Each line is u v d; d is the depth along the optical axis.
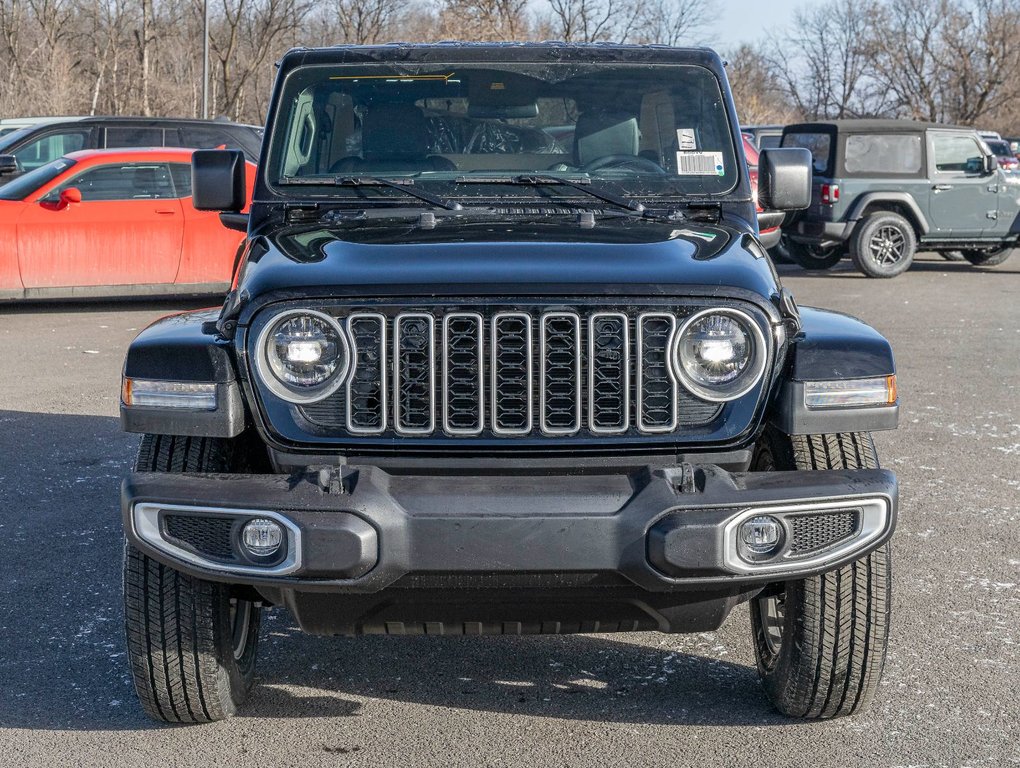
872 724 3.85
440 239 3.78
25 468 6.98
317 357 3.36
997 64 65.00
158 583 3.62
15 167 13.90
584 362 3.37
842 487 3.32
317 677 4.26
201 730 3.85
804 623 3.66
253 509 3.24
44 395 9.02
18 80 44.97
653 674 4.27
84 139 15.07
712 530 3.22
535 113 4.52
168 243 13.06
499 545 3.21
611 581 3.28
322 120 4.52
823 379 3.45
